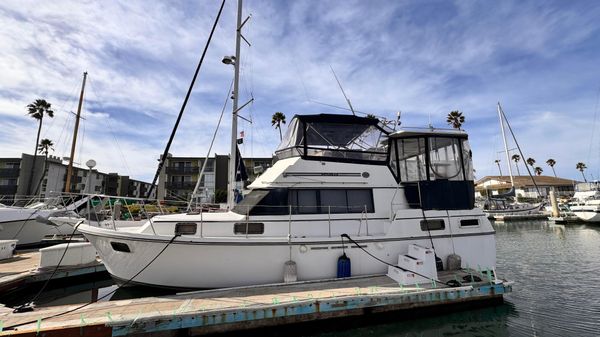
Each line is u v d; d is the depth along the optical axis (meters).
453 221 7.53
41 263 8.62
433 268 6.48
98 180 44.88
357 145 7.88
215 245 6.26
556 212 33.12
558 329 6.02
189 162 41.72
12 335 4.39
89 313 5.14
